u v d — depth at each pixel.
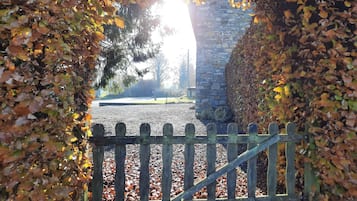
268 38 3.50
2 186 1.77
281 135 2.91
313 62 2.81
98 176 2.73
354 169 2.55
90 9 2.33
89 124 2.58
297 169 2.97
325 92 2.68
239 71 9.02
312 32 2.75
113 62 9.91
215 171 2.85
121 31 9.65
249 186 2.89
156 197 3.74
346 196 2.58
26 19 1.78
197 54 13.27
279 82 3.38
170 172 2.81
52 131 1.93
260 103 4.38
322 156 2.69
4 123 1.75
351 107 2.54
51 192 1.94
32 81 1.84
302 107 3.01
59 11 1.95
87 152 2.63
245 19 13.11
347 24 2.65
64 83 1.95
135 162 5.61
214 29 13.16
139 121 12.60
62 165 2.04
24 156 1.79
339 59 2.58
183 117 13.89
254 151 2.88
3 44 1.80
